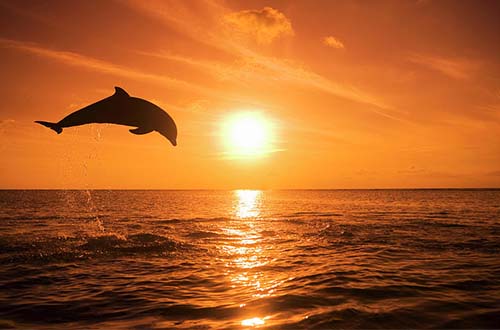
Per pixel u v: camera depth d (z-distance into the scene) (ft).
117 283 30.04
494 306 23.24
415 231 63.82
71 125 24.48
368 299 24.93
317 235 59.26
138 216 100.83
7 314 22.72
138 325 20.61
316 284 28.96
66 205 164.86
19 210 123.54
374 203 202.39
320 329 19.49
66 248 45.57
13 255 41.37
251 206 172.24
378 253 42.75
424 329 19.49
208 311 22.94
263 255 42.14
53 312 23.08
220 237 56.75
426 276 31.32
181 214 111.34
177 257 41.06
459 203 195.72
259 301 24.81
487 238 54.39
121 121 24.38
